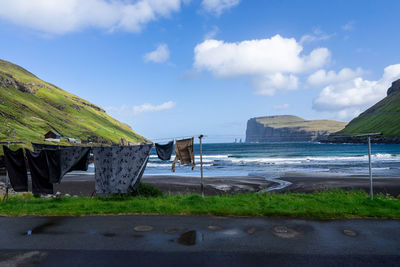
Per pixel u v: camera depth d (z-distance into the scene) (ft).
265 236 22.97
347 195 44.04
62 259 18.53
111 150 38.68
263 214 29.81
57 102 593.01
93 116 644.27
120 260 18.33
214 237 22.77
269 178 99.25
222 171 136.67
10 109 340.39
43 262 18.04
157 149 38.91
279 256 18.88
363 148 362.12
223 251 19.77
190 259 18.43
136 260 18.33
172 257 18.76
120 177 38.42
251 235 23.24
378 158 202.59
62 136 331.77
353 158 208.03
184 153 38.83
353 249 20.11
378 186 73.77
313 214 29.40
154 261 18.13
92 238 22.62
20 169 39.09
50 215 30.35
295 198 39.83
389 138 459.73
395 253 19.42
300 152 311.88
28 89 561.02
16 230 24.85
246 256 18.89
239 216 29.50
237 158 238.27
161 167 169.07
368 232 23.90
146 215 29.96
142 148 38.73
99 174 38.63
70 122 483.10
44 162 37.91
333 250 19.92
